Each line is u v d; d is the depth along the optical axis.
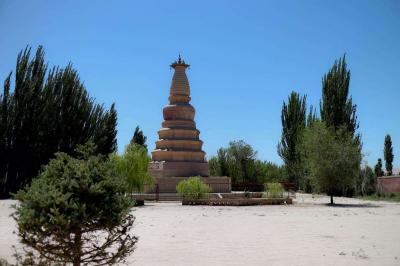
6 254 16.17
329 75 66.88
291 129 75.62
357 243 18.95
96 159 10.88
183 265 14.30
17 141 58.34
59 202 9.57
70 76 63.03
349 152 46.56
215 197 50.28
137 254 16.23
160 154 57.19
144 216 31.91
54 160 10.66
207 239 20.17
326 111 66.38
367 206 43.81
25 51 60.31
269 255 16.03
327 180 46.56
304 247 17.81
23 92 59.22
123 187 10.70
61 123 60.84
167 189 53.44
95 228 10.11
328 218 30.83
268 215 33.31
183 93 61.09
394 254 16.28
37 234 9.80
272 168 80.69
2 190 58.19
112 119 69.12
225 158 78.56
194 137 59.56
